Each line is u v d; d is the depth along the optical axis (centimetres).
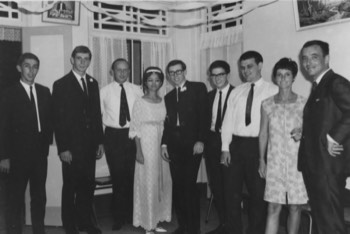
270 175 304
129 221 443
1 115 344
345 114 246
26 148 348
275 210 311
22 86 354
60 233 405
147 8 491
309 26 386
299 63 400
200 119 364
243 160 340
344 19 356
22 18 458
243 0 459
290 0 407
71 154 367
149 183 385
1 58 514
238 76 505
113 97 427
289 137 297
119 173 420
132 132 386
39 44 434
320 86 267
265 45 439
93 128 385
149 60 543
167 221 412
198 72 563
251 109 337
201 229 420
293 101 302
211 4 475
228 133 348
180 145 362
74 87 371
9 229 353
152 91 390
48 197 428
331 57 371
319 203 263
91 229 394
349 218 297
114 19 519
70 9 469
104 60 505
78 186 384
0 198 513
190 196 367
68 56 435
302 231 382
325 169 259
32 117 351
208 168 414
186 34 565
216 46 527
